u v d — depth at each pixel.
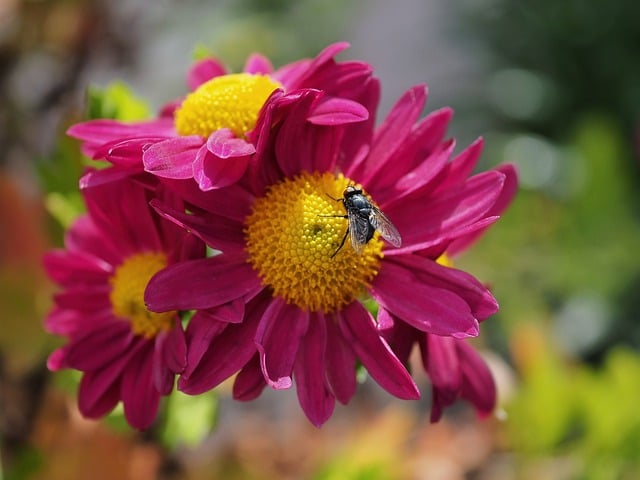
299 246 0.11
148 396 0.12
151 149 0.11
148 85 0.30
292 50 0.37
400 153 0.12
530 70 0.51
